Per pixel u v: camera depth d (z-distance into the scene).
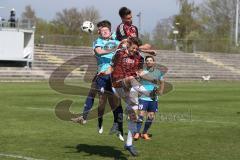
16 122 34.44
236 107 49.81
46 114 39.81
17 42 108.62
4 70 104.50
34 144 25.41
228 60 145.38
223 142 26.72
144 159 21.77
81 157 22.05
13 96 59.75
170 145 25.62
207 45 148.62
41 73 108.88
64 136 28.33
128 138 21.27
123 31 22.97
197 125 34.22
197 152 23.62
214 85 101.69
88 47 128.62
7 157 21.86
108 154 22.84
